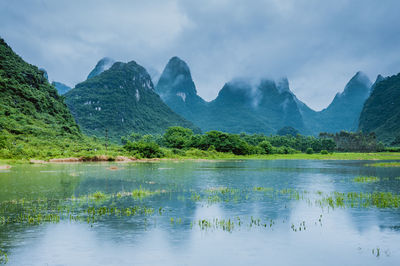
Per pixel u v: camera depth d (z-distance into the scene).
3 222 16.62
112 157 78.50
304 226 16.12
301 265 11.34
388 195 25.22
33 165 59.91
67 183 32.62
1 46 159.75
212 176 41.03
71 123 158.38
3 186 30.17
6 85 131.50
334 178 39.16
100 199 23.45
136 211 19.38
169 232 14.98
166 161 82.75
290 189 29.14
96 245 13.16
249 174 44.38
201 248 12.91
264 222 16.89
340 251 12.69
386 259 11.89
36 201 22.52
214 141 125.38
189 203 22.03
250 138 182.00
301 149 173.75
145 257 11.93
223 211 19.53
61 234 14.59
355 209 20.09
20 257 11.82
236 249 12.83
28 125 104.00
